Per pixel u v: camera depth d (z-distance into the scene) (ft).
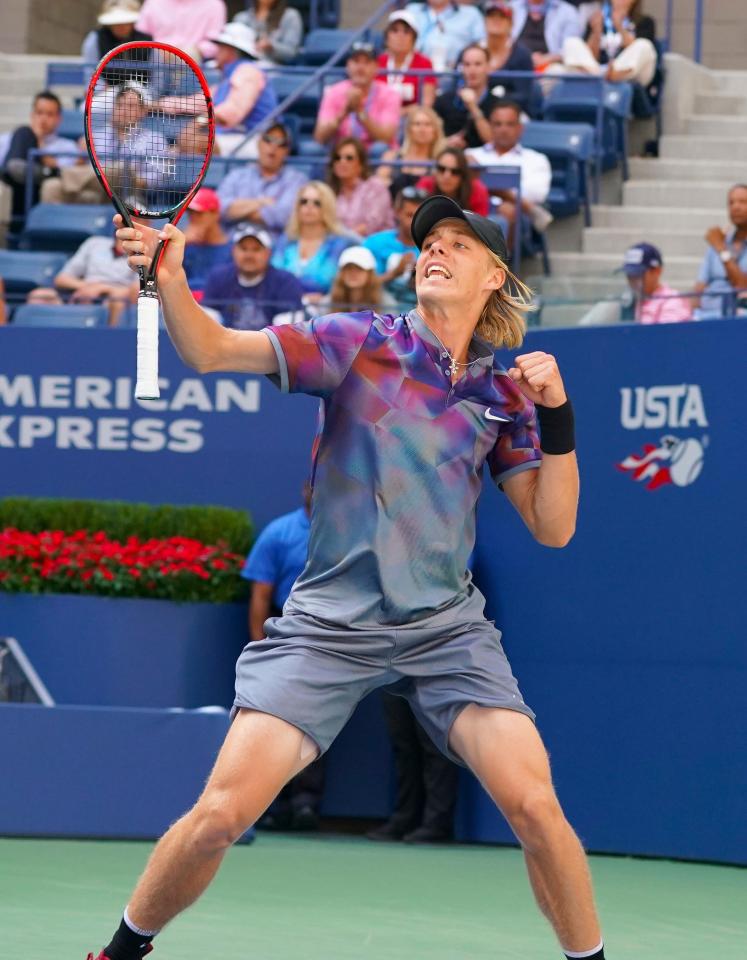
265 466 40.50
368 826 40.27
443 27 62.85
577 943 16.97
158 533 39.45
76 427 40.86
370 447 17.34
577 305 40.93
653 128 62.59
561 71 60.70
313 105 62.28
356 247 43.39
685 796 34.63
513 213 49.65
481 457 17.89
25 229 56.03
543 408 17.61
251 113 59.31
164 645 38.88
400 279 45.88
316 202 48.08
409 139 53.88
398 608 17.42
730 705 34.14
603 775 35.81
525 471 18.25
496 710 17.17
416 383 17.44
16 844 34.01
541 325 41.29
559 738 36.47
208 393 40.70
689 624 34.76
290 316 43.04
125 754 35.04
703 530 34.65
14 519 39.45
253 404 40.60
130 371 40.86
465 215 17.79
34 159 59.36
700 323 34.91
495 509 37.91
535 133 55.83
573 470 17.92
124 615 38.78
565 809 36.24
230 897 28.60
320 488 17.62
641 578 35.47
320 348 17.29
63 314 46.57
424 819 37.63
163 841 16.76
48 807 34.81
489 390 17.75
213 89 63.05
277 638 17.60
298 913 27.17
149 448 40.75
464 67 56.80
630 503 35.73
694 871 33.40
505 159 53.21
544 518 18.07
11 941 23.49
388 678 17.58
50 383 40.93
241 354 17.11
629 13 61.87
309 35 67.26
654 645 35.22
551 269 54.75
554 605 36.70
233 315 44.11
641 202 59.00
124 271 50.65
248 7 69.36
